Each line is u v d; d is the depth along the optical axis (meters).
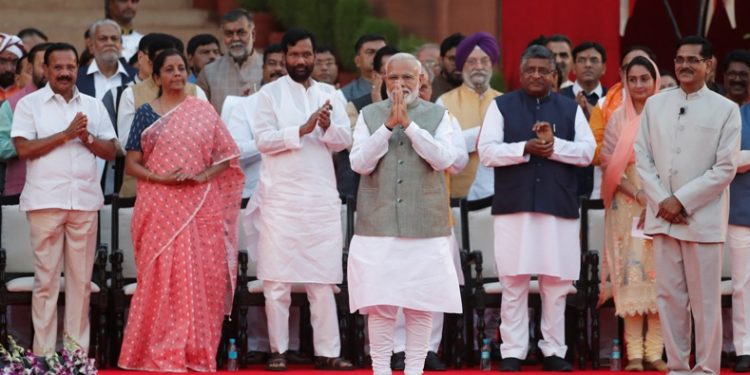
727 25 27.84
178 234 18.94
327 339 19.25
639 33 28.14
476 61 21.38
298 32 19.50
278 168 19.25
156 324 18.81
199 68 23.20
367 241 16.89
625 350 20.27
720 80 27.78
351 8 29.81
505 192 19.30
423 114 17.11
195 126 19.25
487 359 19.36
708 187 17.62
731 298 19.86
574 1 28.61
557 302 19.33
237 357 19.64
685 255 17.89
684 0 27.78
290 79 19.55
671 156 17.94
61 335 20.12
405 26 30.81
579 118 19.52
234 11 22.19
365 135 17.09
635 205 19.50
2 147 19.94
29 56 20.81
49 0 31.56
